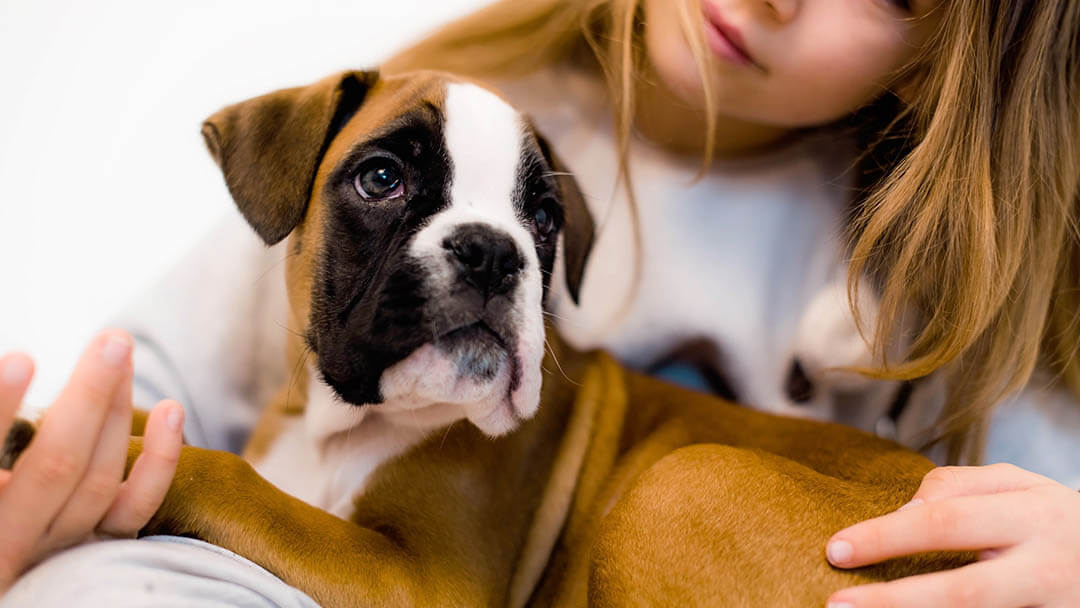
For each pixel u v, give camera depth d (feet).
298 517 1.48
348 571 1.46
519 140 1.62
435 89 1.60
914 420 2.09
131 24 2.13
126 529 1.36
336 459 1.65
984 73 1.82
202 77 2.14
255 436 1.75
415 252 1.49
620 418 1.84
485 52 2.17
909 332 2.00
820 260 2.13
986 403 1.94
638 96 2.07
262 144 1.59
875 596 1.36
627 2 1.98
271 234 1.56
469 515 1.61
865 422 2.11
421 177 1.55
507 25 2.18
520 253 1.53
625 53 1.90
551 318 1.78
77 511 1.31
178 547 1.34
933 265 1.88
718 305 2.09
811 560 1.43
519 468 1.68
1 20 2.10
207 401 1.91
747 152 2.14
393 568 1.50
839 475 1.66
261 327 1.93
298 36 2.17
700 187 2.12
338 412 1.63
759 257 2.12
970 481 1.47
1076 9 1.89
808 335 2.08
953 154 1.82
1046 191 1.92
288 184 1.57
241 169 1.59
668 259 2.10
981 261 1.80
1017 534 1.40
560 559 1.70
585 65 2.17
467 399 1.50
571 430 1.76
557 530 1.70
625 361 2.11
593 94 2.16
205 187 2.13
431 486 1.61
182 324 1.93
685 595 1.44
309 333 1.58
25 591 1.26
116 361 1.27
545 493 1.71
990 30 1.82
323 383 1.60
